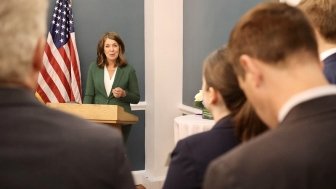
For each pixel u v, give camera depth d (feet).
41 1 2.52
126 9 15.47
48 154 2.43
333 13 4.67
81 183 2.47
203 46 13.84
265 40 2.55
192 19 14.58
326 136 2.27
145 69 15.89
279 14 2.63
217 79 4.30
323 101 2.39
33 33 2.46
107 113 9.70
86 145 2.53
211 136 4.24
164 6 15.05
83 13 14.99
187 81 15.06
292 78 2.48
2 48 2.37
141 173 16.17
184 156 4.21
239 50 2.69
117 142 2.65
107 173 2.55
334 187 2.16
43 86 14.12
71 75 14.51
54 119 2.56
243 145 2.46
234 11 12.05
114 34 14.14
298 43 2.50
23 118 2.46
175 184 4.18
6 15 2.37
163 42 15.19
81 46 15.06
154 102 15.33
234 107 4.30
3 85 2.46
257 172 2.24
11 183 2.35
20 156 2.39
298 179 2.18
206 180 2.44
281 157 2.23
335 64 4.63
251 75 2.61
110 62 14.15
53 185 2.41
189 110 14.58
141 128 16.08
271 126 2.66
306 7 4.84
